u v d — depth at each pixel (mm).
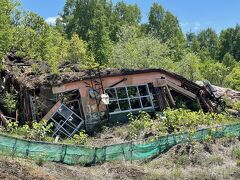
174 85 29219
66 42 45500
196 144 20250
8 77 28625
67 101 26234
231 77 62625
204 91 30031
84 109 26297
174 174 16734
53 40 43750
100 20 68750
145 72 28359
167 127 22797
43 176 13773
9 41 30125
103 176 15852
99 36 66438
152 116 27953
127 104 27594
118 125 26094
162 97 28531
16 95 27016
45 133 21969
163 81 28734
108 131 25000
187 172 17406
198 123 24047
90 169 16547
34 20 39875
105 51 65000
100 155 17406
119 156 17906
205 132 21172
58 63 32688
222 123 25250
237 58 113562
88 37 71625
